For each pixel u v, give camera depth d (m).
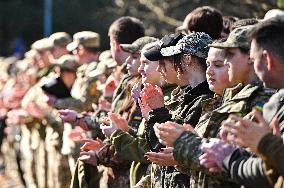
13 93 20.62
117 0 29.80
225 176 7.58
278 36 7.12
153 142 9.06
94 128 12.18
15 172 23.31
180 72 9.27
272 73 7.19
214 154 7.35
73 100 14.48
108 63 14.34
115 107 11.26
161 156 8.47
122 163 10.95
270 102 7.25
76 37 15.90
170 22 23.30
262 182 7.00
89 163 11.09
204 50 9.12
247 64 7.91
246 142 6.88
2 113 22.83
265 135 6.83
